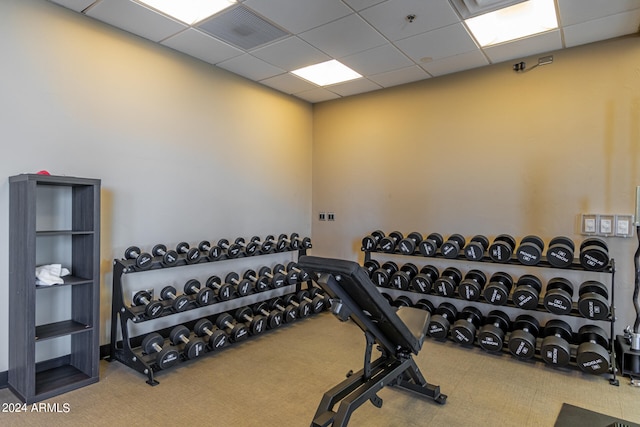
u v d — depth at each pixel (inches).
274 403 94.0
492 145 150.1
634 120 123.0
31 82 103.2
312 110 208.2
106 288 120.7
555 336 115.3
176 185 140.3
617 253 125.9
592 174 130.0
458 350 129.5
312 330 150.3
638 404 94.0
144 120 130.0
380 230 182.2
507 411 90.8
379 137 182.4
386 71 157.6
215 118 154.5
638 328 114.7
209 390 100.5
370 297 72.0
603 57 127.6
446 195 162.1
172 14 114.0
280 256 188.7
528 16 113.1
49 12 106.3
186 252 134.4
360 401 75.0
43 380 101.0
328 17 114.3
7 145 99.1
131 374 109.0
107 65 119.5
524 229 143.3
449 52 138.3
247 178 169.5
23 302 92.0
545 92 138.5
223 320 132.2
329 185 201.3
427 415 88.8
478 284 133.7
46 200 106.7
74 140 112.2
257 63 150.7
